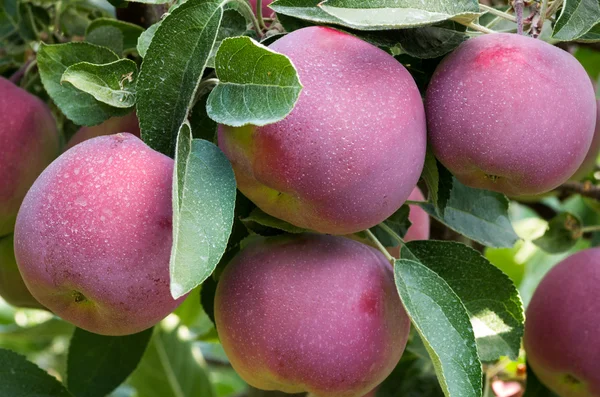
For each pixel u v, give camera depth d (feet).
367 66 1.65
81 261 1.57
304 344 1.73
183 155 1.56
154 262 1.59
